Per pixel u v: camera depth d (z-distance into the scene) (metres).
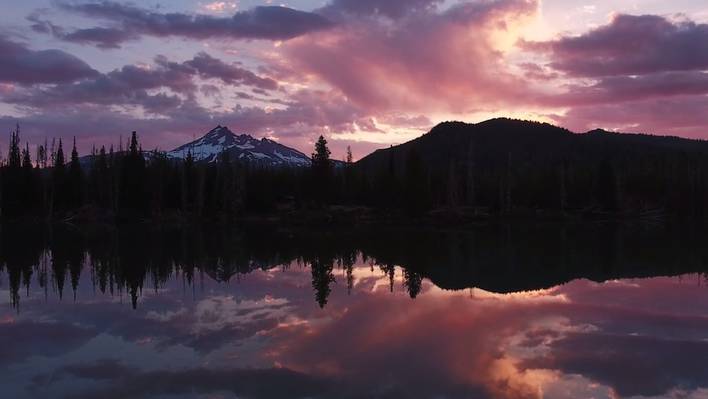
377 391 13.26
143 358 16.16
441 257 45.03
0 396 13.13
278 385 13.71
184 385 13.77
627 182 125.69
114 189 104.44
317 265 40.28
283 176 128.88
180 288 29.30
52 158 118.00
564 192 112.94
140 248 53.91
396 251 50.47
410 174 104.12
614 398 12.84
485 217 104.19
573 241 59.75
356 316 21.78
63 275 35.03
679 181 119.69
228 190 110.12
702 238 63.12
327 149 108.38
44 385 13.90
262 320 21.14
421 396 12.93
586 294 27.03
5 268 39.09
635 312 22.58
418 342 17.78
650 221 102.81
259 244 58.34
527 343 17.64
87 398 12.97
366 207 111.44
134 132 106.81
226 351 16.80
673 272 35.22
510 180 118.12
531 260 42.47
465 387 13.53
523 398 12.80
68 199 104.00
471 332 19.11
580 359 15.88
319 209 103.94
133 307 24.06
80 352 16.86
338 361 15.67
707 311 22.89
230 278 33.25
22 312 23.19
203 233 74.50
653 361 15.66
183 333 19.14
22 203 98.94
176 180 113.62
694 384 13.76
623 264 39.47
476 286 29.77
